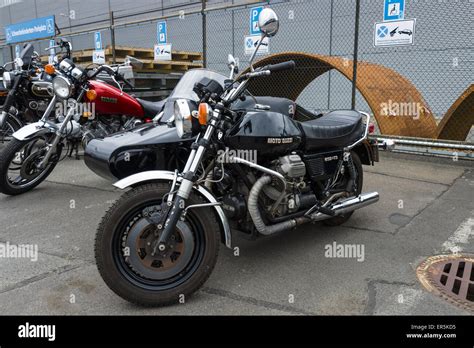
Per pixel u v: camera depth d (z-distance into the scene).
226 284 3.15
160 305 2.82
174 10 14.24
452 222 4.31
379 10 10.32
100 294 3.02
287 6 11.77
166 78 9.55
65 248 3.77
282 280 3.20
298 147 3.49
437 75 9.60
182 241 2.88
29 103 6.52
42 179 5.41
